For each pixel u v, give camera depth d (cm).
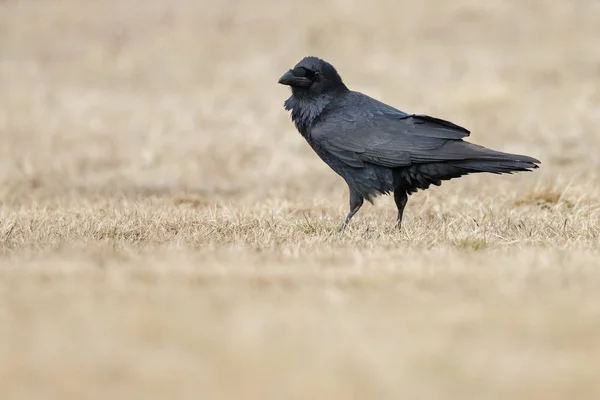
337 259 1022
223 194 1914
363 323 753
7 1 3800
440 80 2902
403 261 1003
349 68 3062
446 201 1644
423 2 3588
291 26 3475
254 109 2702
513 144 2305
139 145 2384
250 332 726
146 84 3025
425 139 1343
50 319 769
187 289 872
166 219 1368
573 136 2308
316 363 656
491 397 598
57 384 628
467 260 1007
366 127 1377
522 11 3466
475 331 732
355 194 1412
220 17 3588
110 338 719
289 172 2127
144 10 3688
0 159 2272
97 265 977
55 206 1655
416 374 634
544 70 2934
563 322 755
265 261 1015
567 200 1609
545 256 1021
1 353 685
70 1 3794
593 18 3384
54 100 2859
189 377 636
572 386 617
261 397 599
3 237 1241
